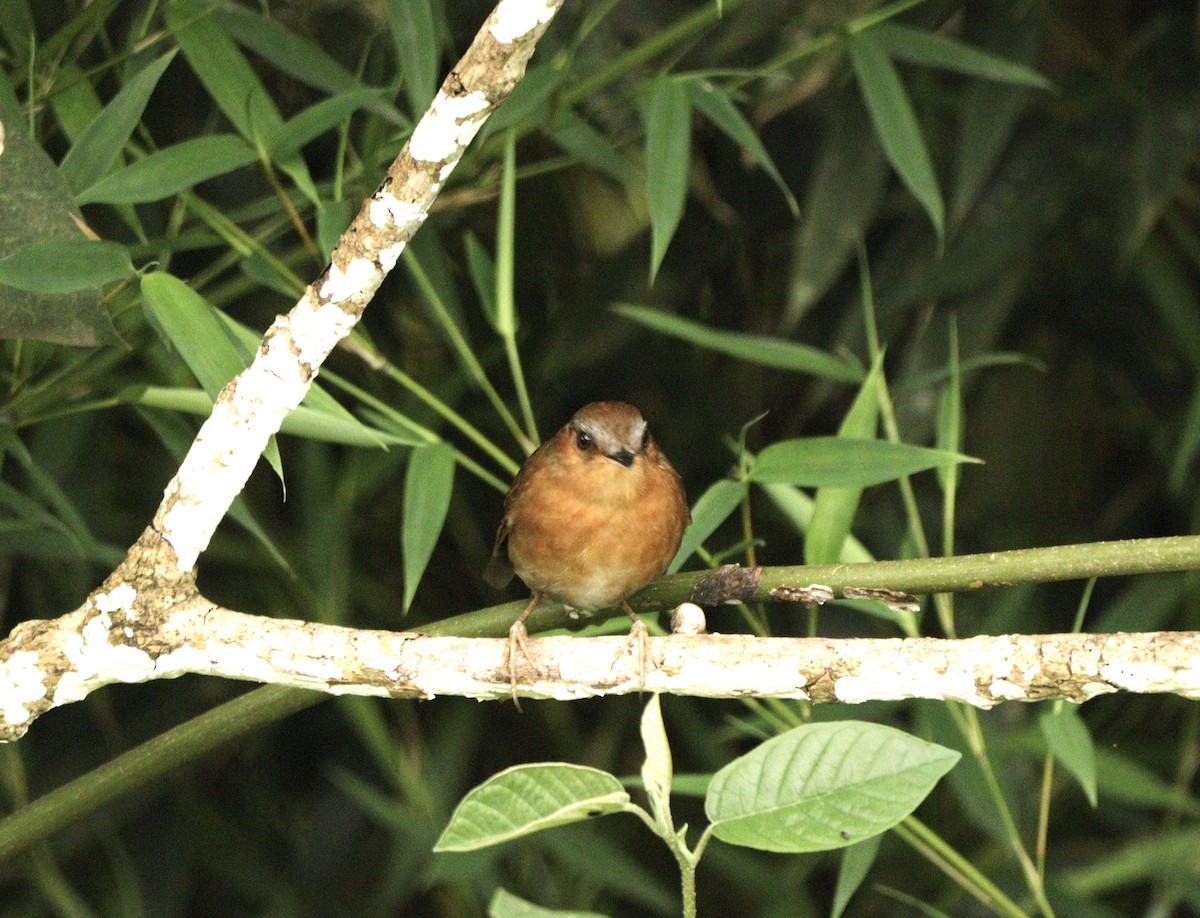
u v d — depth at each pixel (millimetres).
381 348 10531
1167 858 9922
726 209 10234
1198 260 10133
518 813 4285
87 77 7438
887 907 10719
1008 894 10125
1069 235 10547
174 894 10570
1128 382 10758
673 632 5797
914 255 9953
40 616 9828
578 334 9953
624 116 9367
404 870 10391
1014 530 10914
